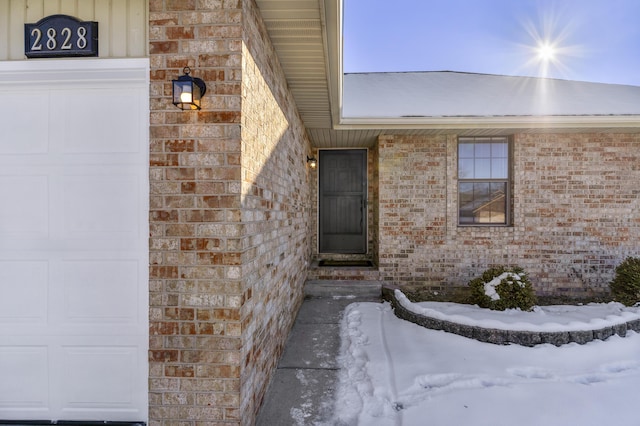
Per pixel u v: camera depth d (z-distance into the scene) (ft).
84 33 6.45
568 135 16.15
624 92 17.63
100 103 6.89
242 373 6.09
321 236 20.75
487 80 20.86
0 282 6.91
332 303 15.48
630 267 13.37
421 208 16.96
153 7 6.10
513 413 7.09
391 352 10.14
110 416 6.72
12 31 6.63
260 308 7.50
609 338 10.54
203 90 6.01
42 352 6.84
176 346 6.03
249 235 6.58
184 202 6.05
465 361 9.50
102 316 6.81
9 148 6.98
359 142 18.94
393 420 7.03
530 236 16.37
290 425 6.98
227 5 6.05
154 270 6.05
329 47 8.71
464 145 17.29
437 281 16.84
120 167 6.86
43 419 6.78
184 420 6.00
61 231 6.89
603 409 7.19
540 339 10.37
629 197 15.93
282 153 10.31
